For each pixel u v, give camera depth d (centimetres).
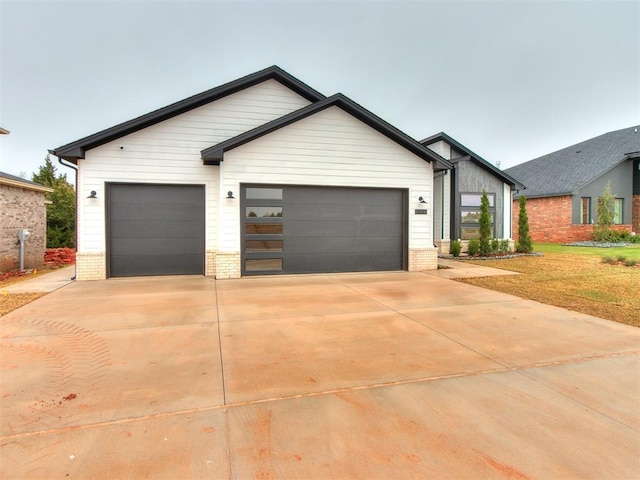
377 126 1020
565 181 2003
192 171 985
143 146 956
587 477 206
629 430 254
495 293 734
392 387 322
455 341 447
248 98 1046
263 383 330
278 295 721
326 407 287
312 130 981
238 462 219
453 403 293
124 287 812
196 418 269
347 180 1007
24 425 259
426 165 1067
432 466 215
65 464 216
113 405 288
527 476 207
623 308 605
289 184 970
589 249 1591
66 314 573
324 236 1007
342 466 216
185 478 205
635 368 364
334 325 516
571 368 364
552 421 266
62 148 873
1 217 1091
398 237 1066
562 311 589
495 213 1505
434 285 825
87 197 920
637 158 1952
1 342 441
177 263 983
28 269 1205
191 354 402
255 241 962
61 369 360
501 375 347
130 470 211
